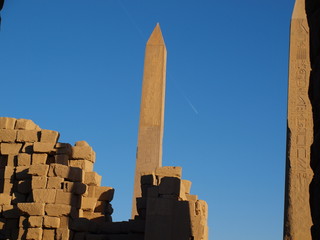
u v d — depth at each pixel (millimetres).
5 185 27266
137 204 25656
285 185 24141
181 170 26422
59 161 27094
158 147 34938
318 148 12297
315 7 12859
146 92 35906
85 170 27312
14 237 25906
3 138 27859
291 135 24516
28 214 25312
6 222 26203
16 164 27578
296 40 25594
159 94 35812
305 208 23797
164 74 36312
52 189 25484
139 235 24859
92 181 26891
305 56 25344
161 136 35406
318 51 12672
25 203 25359
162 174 26500
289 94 25000
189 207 24078
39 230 25016
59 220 25125
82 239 25094
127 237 24906
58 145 27312
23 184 26688
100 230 25484
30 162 27266
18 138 27797
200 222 24062
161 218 23859
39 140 27641
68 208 25203
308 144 24375
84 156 27469
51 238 25000
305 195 23906
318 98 12500
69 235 25016
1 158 27906
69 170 26047
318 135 12352
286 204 23938
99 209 26797
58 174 25984
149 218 23922
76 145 28141
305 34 25609
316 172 12289
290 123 24656
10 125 28078
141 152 34969
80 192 25688
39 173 26047
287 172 24203
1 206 26406
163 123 36062
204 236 25125
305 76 25125
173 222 23891
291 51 25469
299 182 24031
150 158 34812
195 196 26609
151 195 24203
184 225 23875
